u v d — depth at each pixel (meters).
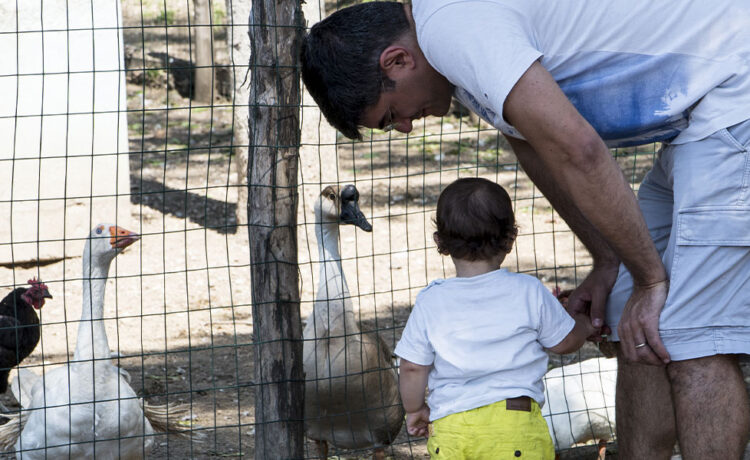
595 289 3.17
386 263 9.00
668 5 2.45
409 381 2.90
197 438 4.88
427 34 2.38
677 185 2.64
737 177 2.50
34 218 8.80
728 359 2.68
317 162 9.25
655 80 2.50
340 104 2.65
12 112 8.62
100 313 4.23
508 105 2.27
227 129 15.27
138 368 6.24
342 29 2.58
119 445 3.83
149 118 15.84
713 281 2.58
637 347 2.70
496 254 2.88
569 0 2.44
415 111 2.70
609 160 2.29
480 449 2.74
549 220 10.38
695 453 2.68
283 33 3.25
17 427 4.32
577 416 4.56
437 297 2.88
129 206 9.37
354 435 4.43
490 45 2.26
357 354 4.23
